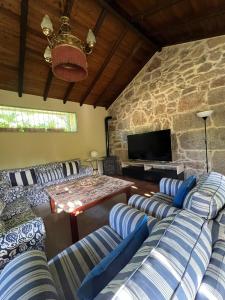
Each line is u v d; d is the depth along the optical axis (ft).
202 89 11.85
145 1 8.91
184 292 1.77
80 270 3.54
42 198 10.71
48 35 5.34
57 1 8.24
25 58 10.37
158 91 14.37
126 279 1.72
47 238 7.15
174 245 2.17
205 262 2.26
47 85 12.77
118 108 17.92
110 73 14.28
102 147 18.72
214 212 3.64
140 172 14.93
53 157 14.76
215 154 11.52
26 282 2.36
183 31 11.21
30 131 13.60
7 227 5.94
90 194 7.64
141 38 11.84
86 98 16.14
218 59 11.05
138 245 2.69
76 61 4.63
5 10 8.08
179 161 13.46
